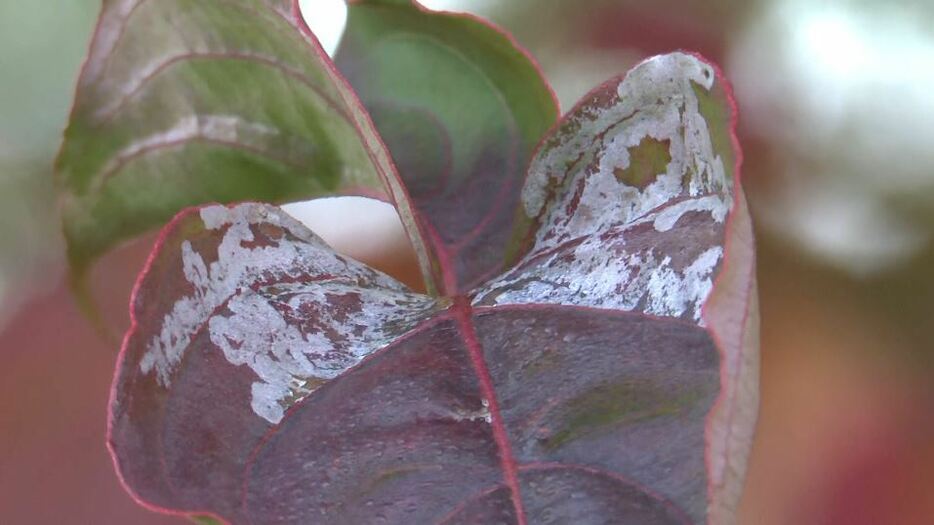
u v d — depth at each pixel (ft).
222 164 0.76
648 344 0.67
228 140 0.75
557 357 0.68
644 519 0.65
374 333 0.69
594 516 0.66
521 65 0.78
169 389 0.66
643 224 0.69
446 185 0.78
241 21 0.71
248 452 0.67
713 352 0.66
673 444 0.66
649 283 0.68
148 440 0.65
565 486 0.66
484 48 0.78
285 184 0.76
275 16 0.70
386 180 0.72
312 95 0.73
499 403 0.67
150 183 0.76
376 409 0.68
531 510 0.66
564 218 0.72
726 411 0.65
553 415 0.67
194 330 0.67
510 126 0.79
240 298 0.69
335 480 0.67
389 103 0.79
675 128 0.69
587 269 0.70
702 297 0.66
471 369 0.68
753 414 0.65
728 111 0.66
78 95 0.74
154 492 0.65
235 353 0.68
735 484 0.65
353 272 0.71
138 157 0.76
